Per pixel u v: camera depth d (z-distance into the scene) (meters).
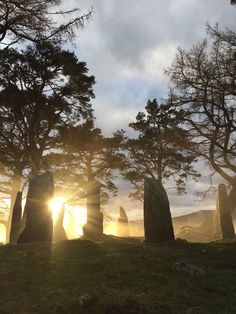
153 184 18.25
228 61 30.16
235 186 32.75
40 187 17.05
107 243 14.98
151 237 17.58
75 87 33.56
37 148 33.03
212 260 13.75
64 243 14.69
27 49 30.89
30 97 31.45
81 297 9.02
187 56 31.22
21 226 18.23
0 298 9.46
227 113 30.80
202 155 34.69
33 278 10.66
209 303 9.47
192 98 32.31
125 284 10.34
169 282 10.66
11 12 20.88
